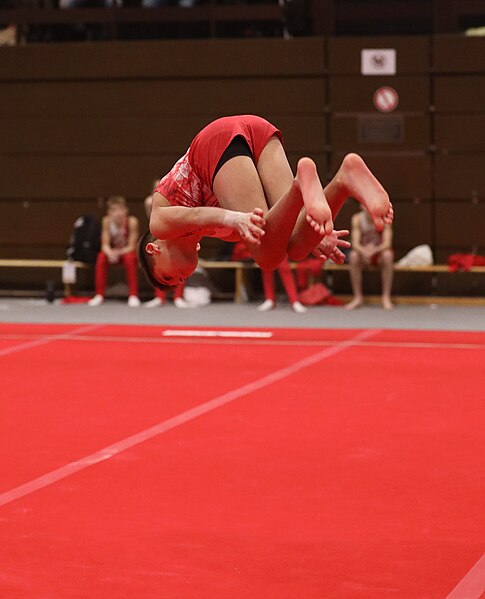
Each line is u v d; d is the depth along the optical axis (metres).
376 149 19.17
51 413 9.47
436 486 7.00
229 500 6.71
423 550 5.71
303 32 20.17
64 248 20.12
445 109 18.98
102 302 19.28
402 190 19.17
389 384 10.90
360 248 18.16
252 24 20.45
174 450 8.04
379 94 19.06
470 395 10.27
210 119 19.52
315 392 10.44
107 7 20.72
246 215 4.94
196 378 11.27
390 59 18.98
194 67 19.47
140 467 7.54
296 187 4.86
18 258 20.30
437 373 11.57
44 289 20.22
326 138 19.27
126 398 10.16
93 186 19.94
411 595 5.04
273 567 5.46
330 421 9.07
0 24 20.88
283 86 19.27
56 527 6.16
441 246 19.19
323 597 5.03
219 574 5.36
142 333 15.14
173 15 20.62
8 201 20.20
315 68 19.16
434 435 8.51
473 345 13.84
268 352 13.20
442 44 18.91
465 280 19.09
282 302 19.27
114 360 12.54
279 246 5.23
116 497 6.78
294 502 6.65
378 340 14.36
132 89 19.69
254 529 6.11
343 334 15.02
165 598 5.04
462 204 19.08
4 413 9.48
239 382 11.03
